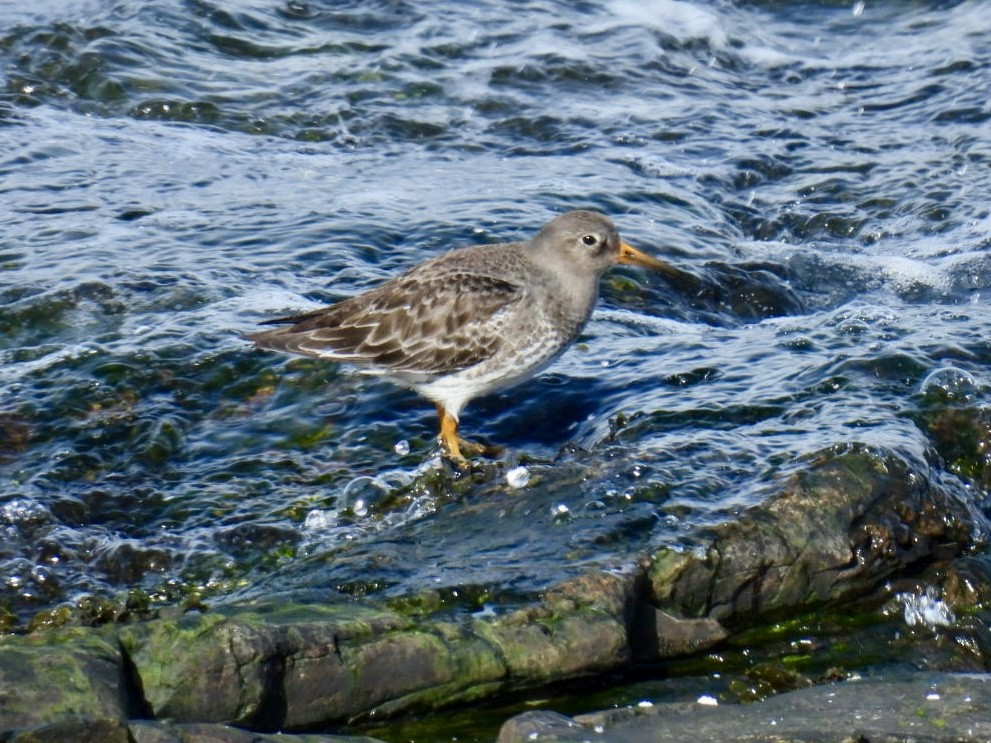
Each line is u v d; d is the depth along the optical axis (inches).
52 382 534.9
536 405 534.9
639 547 423.5
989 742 333.7
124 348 553.3
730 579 422.0
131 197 718.5
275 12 956.6
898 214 769.6
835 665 409.7
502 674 380.2
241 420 524.4
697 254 685.3
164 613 420.5
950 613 433.4
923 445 478.3
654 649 410.0
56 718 328.2
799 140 855.7
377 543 443.8
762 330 594.2
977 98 899.4
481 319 501.7
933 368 527.2
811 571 430.6
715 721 349.7
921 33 1024.2
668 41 981.8
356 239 666.8
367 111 858.1
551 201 730.2
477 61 924.6
